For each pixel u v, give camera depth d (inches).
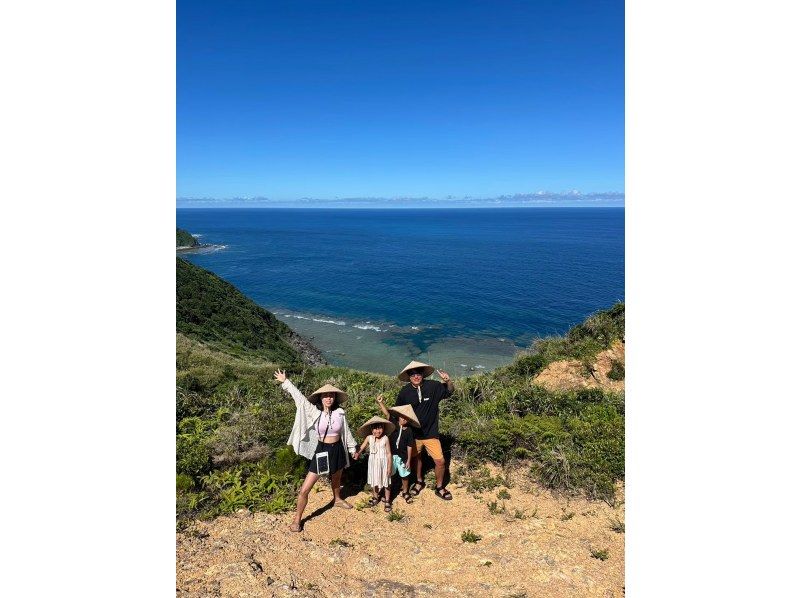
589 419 273.1
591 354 398.3
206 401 342.6
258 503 202.5
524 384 350.6
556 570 150.8
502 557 160.1
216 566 150.7
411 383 215.9
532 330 1429.6
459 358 1180.5
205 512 193.2
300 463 228.2
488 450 238.1
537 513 193.6
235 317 1132.5
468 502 204.4
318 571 153.9
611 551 163.6
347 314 1680.6
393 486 221.0
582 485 208.7
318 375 462.0
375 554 165.9
